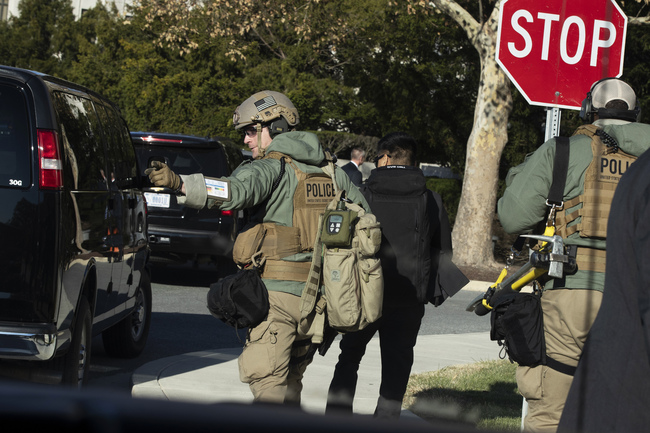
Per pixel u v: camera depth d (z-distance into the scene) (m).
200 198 6.12
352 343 8.42
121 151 11.50
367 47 48.12
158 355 13.28
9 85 7.99
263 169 6.60
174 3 35.03
